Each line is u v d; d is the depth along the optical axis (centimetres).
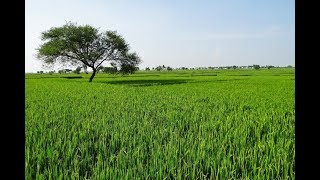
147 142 684
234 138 695
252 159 515
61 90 2844
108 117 1027
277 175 453
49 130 809
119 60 5947
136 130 826
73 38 5531
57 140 689
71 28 5659
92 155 581
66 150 607
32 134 762
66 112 1225
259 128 845
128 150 590
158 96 2092
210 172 495
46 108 1371
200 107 1391
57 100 1780
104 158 561
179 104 1537
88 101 1719
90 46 5738
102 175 431
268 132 771
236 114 1107
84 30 5625
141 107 1380
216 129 853
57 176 454
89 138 718
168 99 1853
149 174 446
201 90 2831
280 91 2648
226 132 785
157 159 516
